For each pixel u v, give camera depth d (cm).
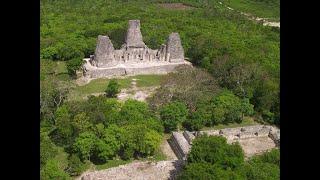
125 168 5834
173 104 7206
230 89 8562
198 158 5316
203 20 15012
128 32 9969
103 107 7012
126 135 6200
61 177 5275
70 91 8275
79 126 6456
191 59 10612
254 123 7644
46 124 6956
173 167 5891
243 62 8969
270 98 7812
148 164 5959
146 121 6756
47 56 10869
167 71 9894
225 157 5253
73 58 10250
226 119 7575
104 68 9538
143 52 10081
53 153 6125
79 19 15175
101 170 5803
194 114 7212
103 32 12694
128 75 9606
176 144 6519
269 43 12281
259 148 6525
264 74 8600
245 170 5034
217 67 8981
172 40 9975
